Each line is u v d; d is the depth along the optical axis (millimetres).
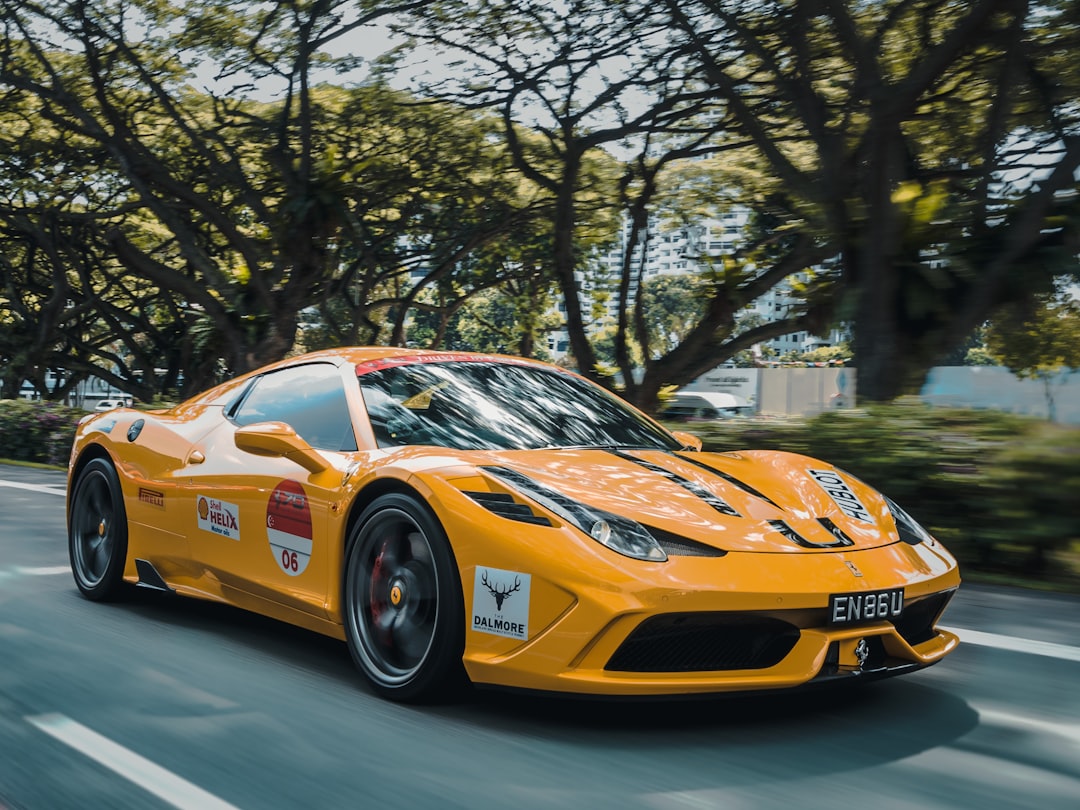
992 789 2436
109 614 4363
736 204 19031
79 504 4805
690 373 16500
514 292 30125
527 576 2777
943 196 9367
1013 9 8664
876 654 2977
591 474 3172
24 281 29500
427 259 27188
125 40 16281
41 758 2607
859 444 6090
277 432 3529
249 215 23719
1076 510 5395
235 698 3133
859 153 9984
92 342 32375
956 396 6773
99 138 16875
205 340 21781
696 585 2670
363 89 18078
